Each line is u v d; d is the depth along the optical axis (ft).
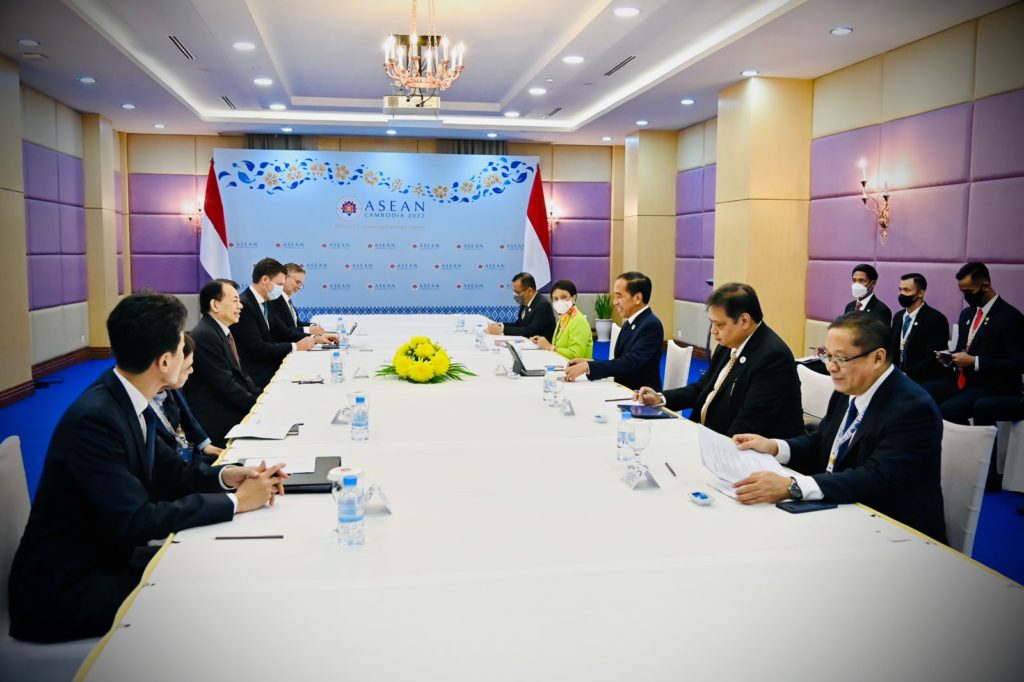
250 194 36.99
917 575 5.48
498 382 13.56
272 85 28.99
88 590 6.29
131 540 6.24
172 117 33.55
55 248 29.96
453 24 22.35
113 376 6.87
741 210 26.09
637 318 15.28
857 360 7.61
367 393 12.42
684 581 5.33
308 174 37.37
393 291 38.68
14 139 23.81
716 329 11.08
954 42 19.54
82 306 32.99
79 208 32.60
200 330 13.42
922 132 20.70
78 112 32.37
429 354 13.58
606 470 8.05
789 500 6.95
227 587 5.22
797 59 22.89
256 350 18.29
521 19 21.84
